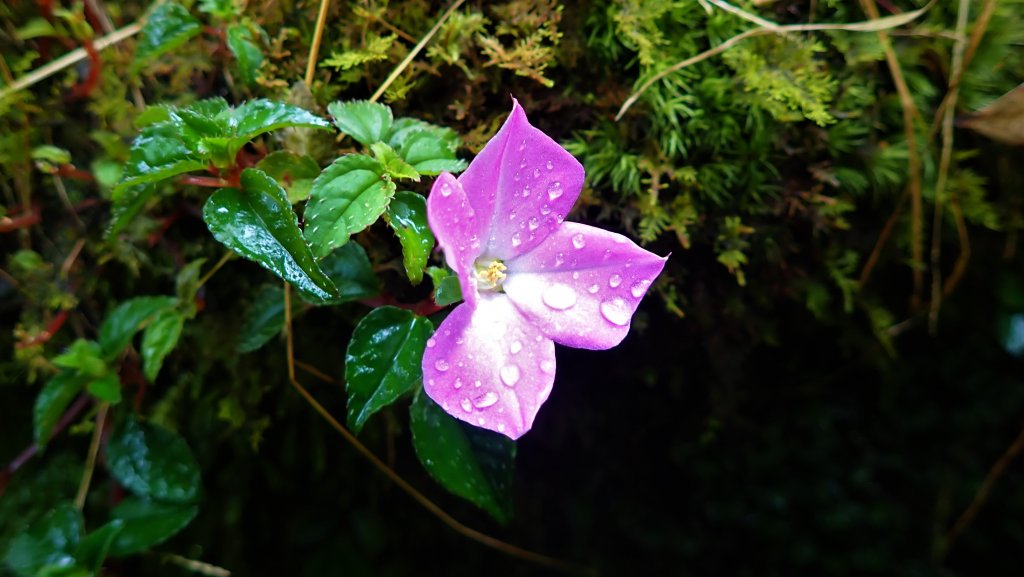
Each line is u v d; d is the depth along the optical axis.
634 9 0.10
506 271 0.08
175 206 0.11
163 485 0.10
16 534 0.12
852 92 0.10
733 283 0.11
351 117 0.09
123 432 0.10
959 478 0.17
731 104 0.10
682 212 0.10
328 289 0.08
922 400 0.17
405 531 0.15
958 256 0.13
